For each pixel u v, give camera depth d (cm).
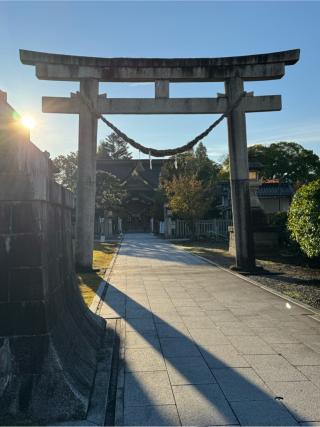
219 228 3183
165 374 432
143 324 641
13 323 344
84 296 877
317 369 441
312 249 970
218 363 463
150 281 1091
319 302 799
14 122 363
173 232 3534
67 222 508
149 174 5709
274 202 2959
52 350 343
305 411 345
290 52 1182
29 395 328
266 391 386
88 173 1226
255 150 4591
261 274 1195
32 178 357
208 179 3631
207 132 1209
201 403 362
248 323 641
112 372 438
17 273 350
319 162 4512
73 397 333
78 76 1175
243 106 1212
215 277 1147
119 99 1198
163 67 1190
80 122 1204
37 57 1146
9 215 355
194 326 626
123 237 3944
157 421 331
